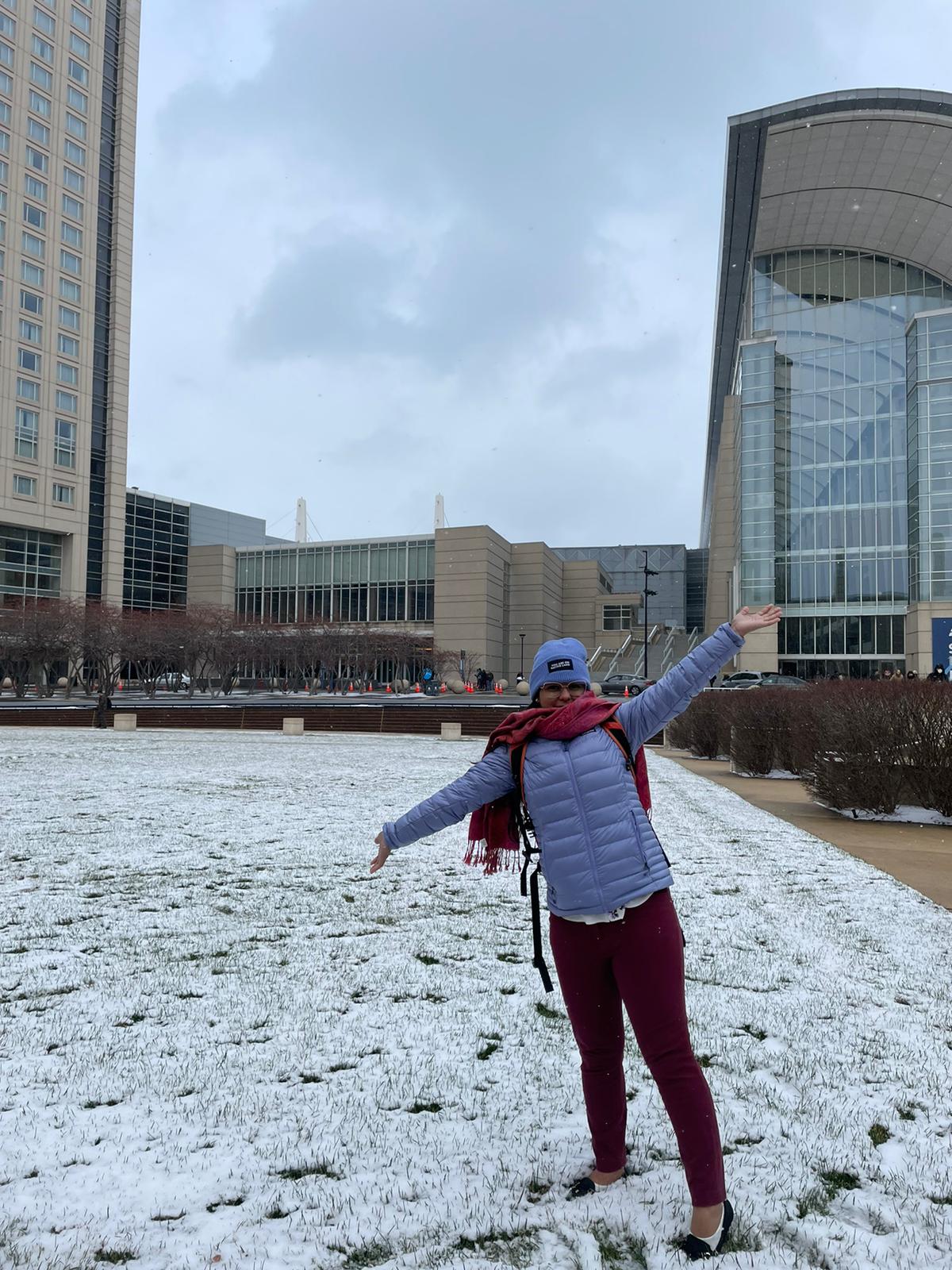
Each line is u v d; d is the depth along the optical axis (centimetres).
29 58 6312
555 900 231
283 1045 344
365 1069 322
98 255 6969
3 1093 302
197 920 535
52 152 6506
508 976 430
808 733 1162
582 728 241
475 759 1752
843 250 5741
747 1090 304
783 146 5053
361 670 6288
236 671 6212
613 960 230
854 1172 252
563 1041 349
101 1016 376
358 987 415
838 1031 357
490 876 660
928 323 4969
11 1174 249
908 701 1003
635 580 11906
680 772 1493
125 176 7144
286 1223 227
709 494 11050
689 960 450
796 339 5806
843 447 5594
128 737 2498
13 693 5194
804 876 662
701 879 645
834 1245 215
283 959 459
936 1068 321
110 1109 291
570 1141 271
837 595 5494
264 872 671
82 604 5859
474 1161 258
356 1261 212
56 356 6544
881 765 976
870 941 487
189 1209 233
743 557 5684
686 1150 218
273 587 8638
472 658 7212
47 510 6462
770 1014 375
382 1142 268
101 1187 243
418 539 8131
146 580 8225
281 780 1296
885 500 5428
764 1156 261
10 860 704
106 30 6994
